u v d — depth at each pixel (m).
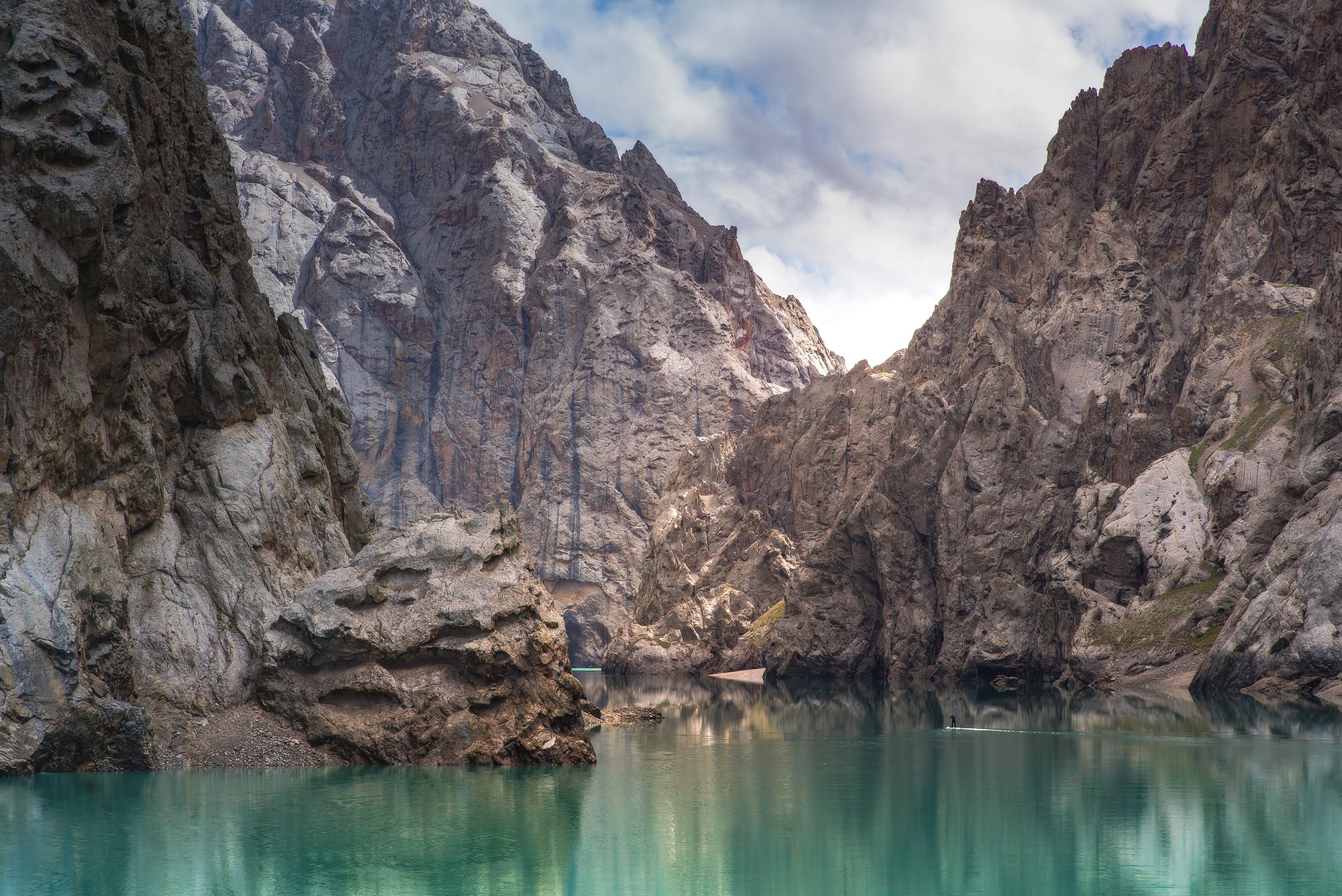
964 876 28.84
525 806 39.53
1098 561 130.25
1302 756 53.03
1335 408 108.25
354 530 73.31
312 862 30.09
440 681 52.22
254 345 63.91
